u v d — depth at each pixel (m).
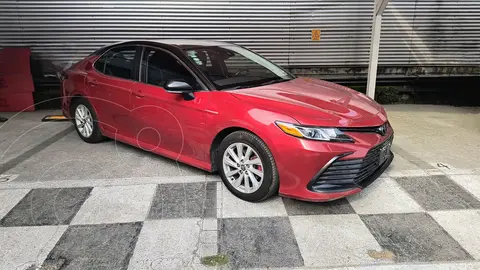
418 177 3.69
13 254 2.54
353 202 3.21
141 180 3.63
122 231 2.80
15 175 3.76
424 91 7.21
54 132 5.22
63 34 6.53
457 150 4.46
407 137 4.99
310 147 2.80
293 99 3.24
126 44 4.20
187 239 2.70
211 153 3.41
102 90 4.25
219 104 3.24
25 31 6.48
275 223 2.89
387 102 7.15
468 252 2.54
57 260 2.48
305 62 6.96
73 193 3.38
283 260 2.46
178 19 6.58
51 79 6.74
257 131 2.97
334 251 2.56
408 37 6.90
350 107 3.24
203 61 3.69
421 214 3.02
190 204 3.18
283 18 6.69
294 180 2.92
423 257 2.49
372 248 2.59
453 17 6.82
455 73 7.13
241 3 6.57
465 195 3.32
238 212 3.05
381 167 3.37
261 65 4.18
